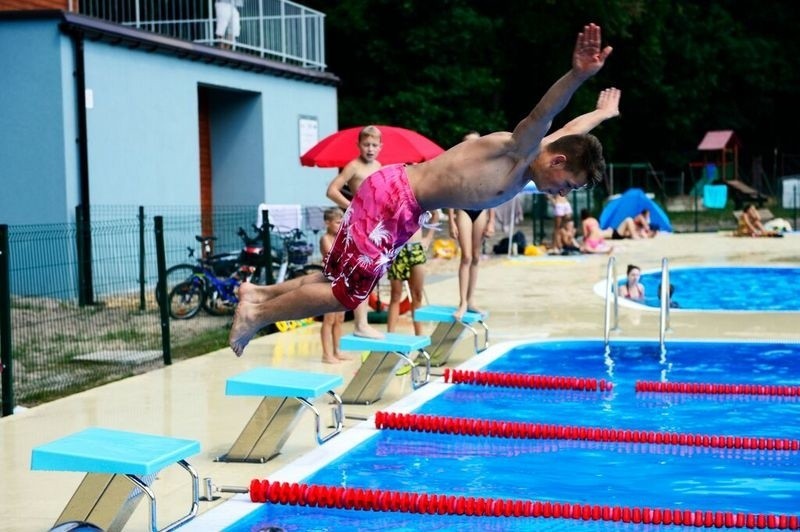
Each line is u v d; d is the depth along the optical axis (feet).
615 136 144.87
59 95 50.85
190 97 61.41
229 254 47.96
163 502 20.12
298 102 73.20
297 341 38.86
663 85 144.87
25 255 50.37
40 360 35.53
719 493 21.15
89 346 38.11
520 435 25.53
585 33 16.80
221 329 42.55
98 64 53.16
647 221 95.30
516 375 31.24
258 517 19.69
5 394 27.63
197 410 27.63
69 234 50.29
